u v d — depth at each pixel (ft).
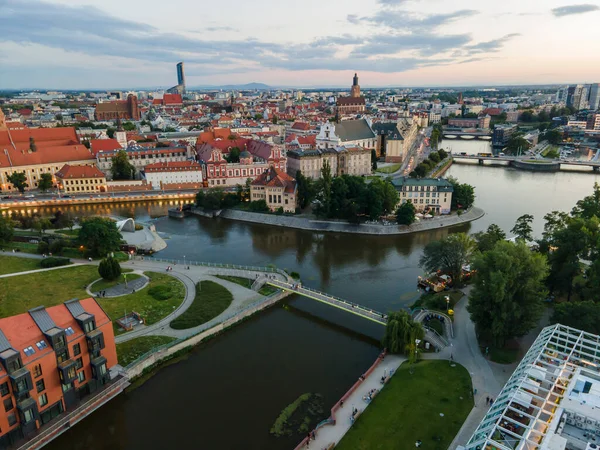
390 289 427.33
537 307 298.56
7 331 233.14
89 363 269.03
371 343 338.13
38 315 249.55
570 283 358.84
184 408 268.62
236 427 252.42
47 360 241.96
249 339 344.08
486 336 317.63
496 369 285.02
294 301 405.59
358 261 504.84
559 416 188.44
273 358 318.86
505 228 609.42
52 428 242.58
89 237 479.41
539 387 208.13
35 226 567.59
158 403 272.92
